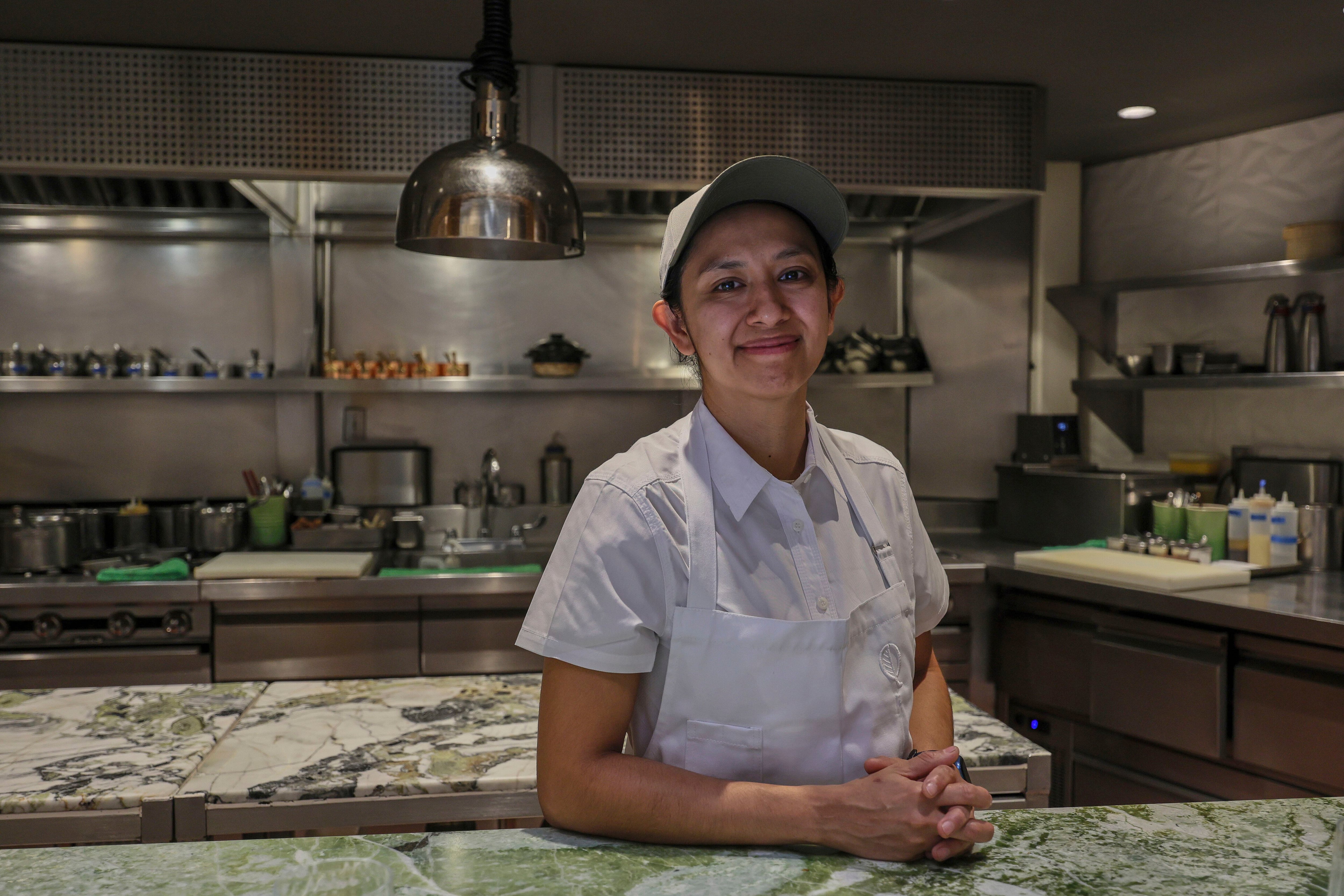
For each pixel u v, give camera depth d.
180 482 4.25
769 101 3.46
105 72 3.18
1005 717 3.56
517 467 4.43
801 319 1.07
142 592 3.27
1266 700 2.67
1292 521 3.28
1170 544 3.35
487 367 4.41
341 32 3.07
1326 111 3.65
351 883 0.76
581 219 2.09
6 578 3.36
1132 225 4.30
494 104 2.03
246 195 3.51
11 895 0.94
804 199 1.10
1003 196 3.60
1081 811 1.15
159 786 1.44
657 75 3.40
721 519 1.13
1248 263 3.89
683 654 1.10
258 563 3.44
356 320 4.34
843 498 1.23
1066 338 4.41
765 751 1.11
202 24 3.00
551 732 1.08
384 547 4.04
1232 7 2.80
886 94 3.50
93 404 4.20
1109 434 4.43
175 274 4.24
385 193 4.14
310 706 1.85
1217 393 4.03
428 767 1.53
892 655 1.19
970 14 2.89
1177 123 3.84
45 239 4.16
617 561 1.08
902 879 0.95
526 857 1.01
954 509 4.50
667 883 0.95
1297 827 1.10
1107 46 3.12
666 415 4.52
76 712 1.80
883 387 4.66
